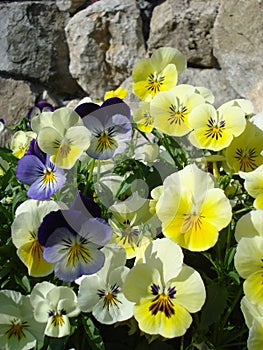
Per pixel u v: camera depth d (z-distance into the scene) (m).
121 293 0.29
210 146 0.33
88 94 0.89
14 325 0.30
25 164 0.32
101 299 0.29
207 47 0.79
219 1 0.79
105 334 0.31
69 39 0.88
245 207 0.33
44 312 0.29
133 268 0.28
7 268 0.32
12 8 0.90
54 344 0.29
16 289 0.32
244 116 0.33
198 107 0.34
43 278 0.32
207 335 0.30
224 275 0.29
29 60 0.90
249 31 0.75
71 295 0.29
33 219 0.31
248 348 0.27
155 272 0.28
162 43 0.81
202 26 0.79
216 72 0.79
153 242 0.29
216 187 0.31
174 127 0.34
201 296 0.27
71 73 0.89
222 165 0.35
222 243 0.31
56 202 0.31
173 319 0.27
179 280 0.28
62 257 0.28
